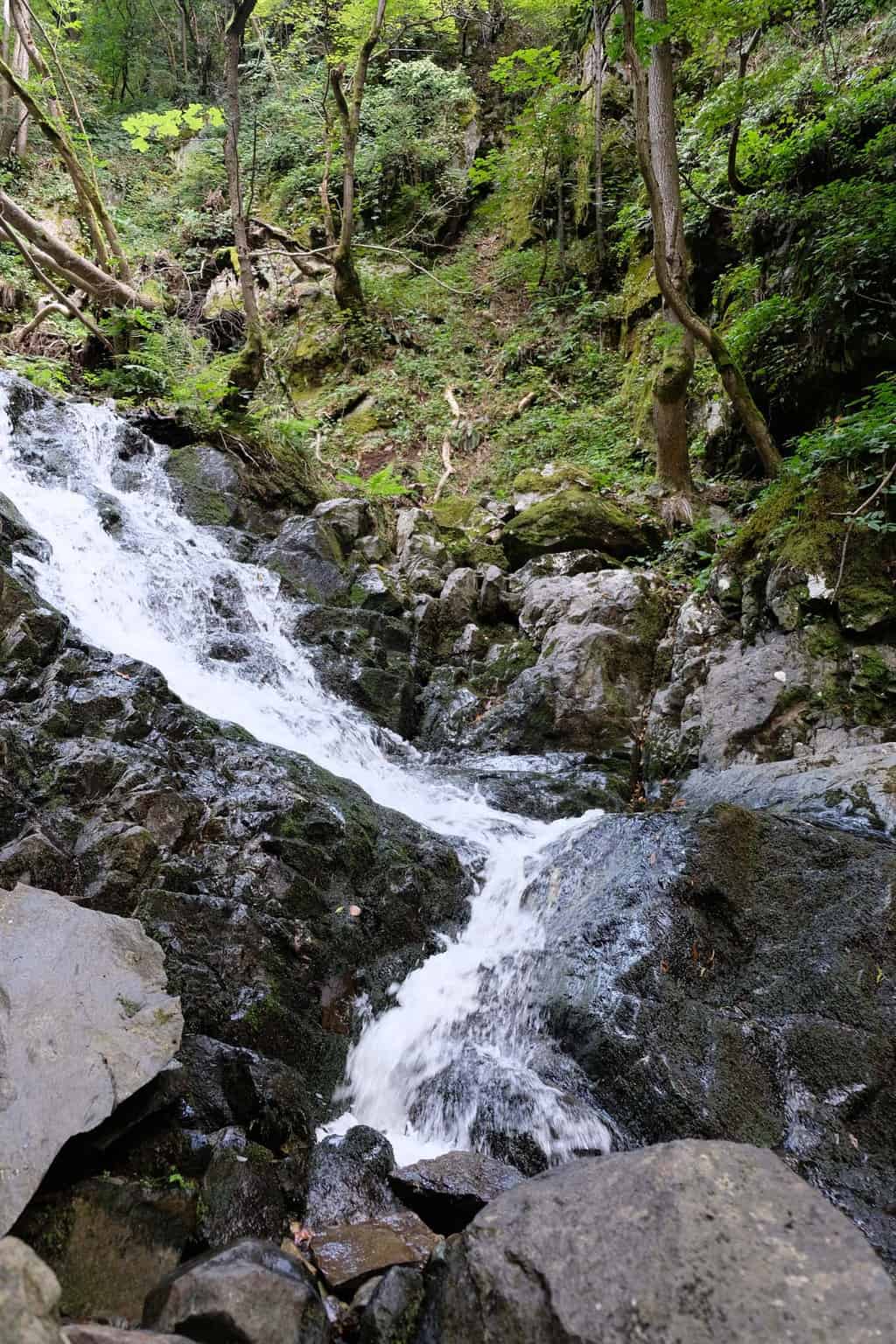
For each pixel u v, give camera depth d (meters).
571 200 14.30
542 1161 3.24
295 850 4.37
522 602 8.26
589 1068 3.56
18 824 3.89
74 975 2.71
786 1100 3.35
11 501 6.54
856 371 8.14
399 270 14.90
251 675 6.60
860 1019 3.44
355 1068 3.83
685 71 13.26
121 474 8.26
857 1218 2.93
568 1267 1.94
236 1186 2.68
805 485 7.17
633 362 11.65
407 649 7.79
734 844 4.08
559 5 14.79
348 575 8.21
